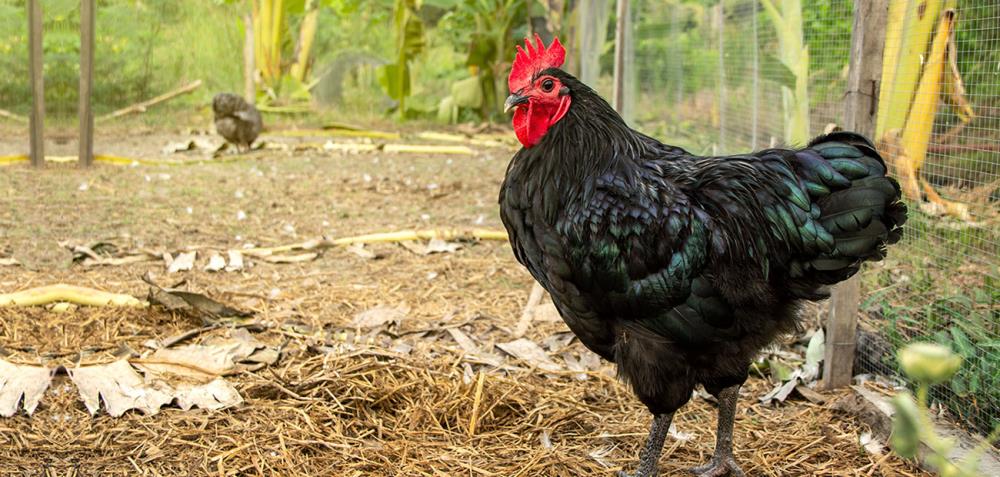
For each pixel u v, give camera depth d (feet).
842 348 13.69
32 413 12.04
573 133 10.06
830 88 19.49
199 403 12.51
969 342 12.42
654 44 32.12
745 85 23.09
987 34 16.43
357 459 11.34
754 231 9.65
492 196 28.19
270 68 49.75
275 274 19.47
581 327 10.55
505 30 45.37
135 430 11.77
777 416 13.01
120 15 44.16
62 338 14.88
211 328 15.57
